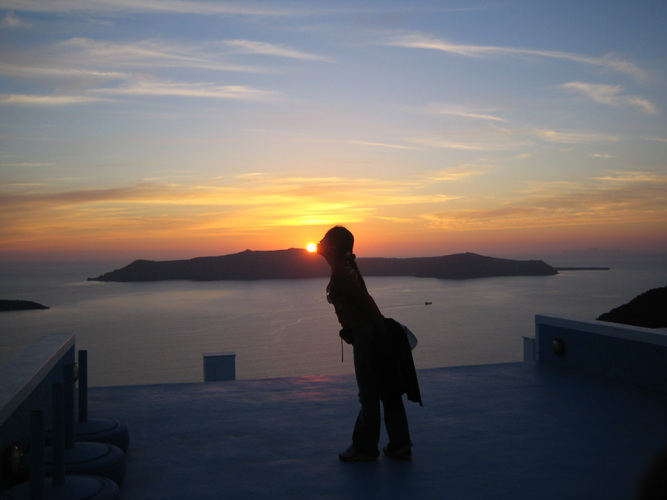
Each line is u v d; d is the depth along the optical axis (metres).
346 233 3.47
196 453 3.69
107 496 2.55
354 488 3.11
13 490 2.53
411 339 3.57
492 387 5.30
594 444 3.77
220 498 2.99
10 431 2.76
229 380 5.92
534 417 4.39
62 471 2.61
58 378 3.88
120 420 4.42
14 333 194.38
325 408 4.73
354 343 3.50
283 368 153.50
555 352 6.03
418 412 4.59
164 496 3.02
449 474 3.29
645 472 0.62
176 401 4.98
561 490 3.04
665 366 4.83
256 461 3.54
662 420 4.22
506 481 3.18
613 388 5.12
